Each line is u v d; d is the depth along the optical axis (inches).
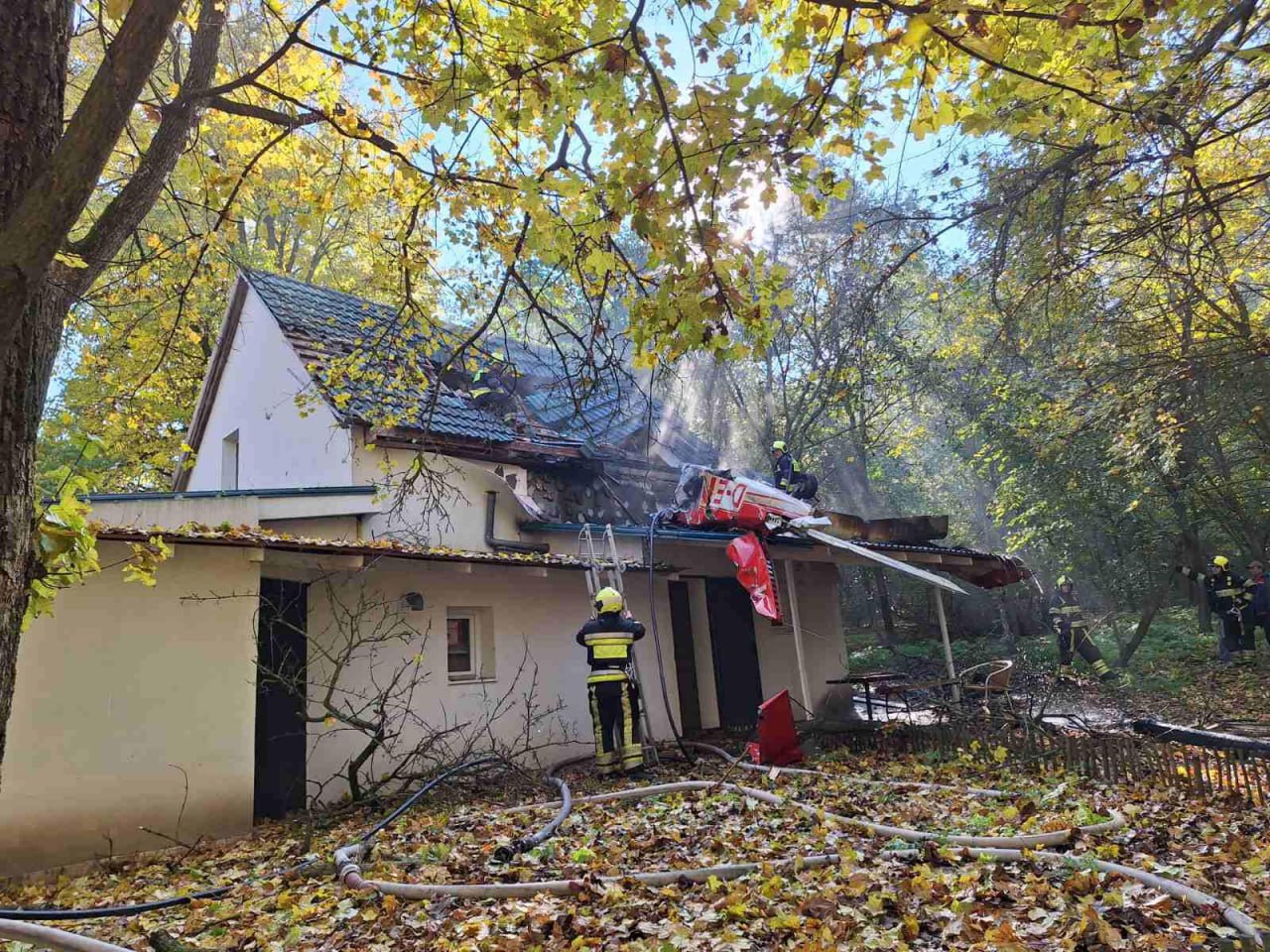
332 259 685.3
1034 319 440.1
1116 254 345.4
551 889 171.0
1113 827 201.5
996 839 188.9
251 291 518.9
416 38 184.7
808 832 216.7
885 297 426.0
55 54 91.7
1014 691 470.6
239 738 266.7
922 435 944.9
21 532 85.7
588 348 197.9
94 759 237.9
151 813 245.4
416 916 161.5
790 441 688.4
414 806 289.0
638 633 358.3
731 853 198.2
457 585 365.1
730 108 127.3
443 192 217.2
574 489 509.0
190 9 178.9
